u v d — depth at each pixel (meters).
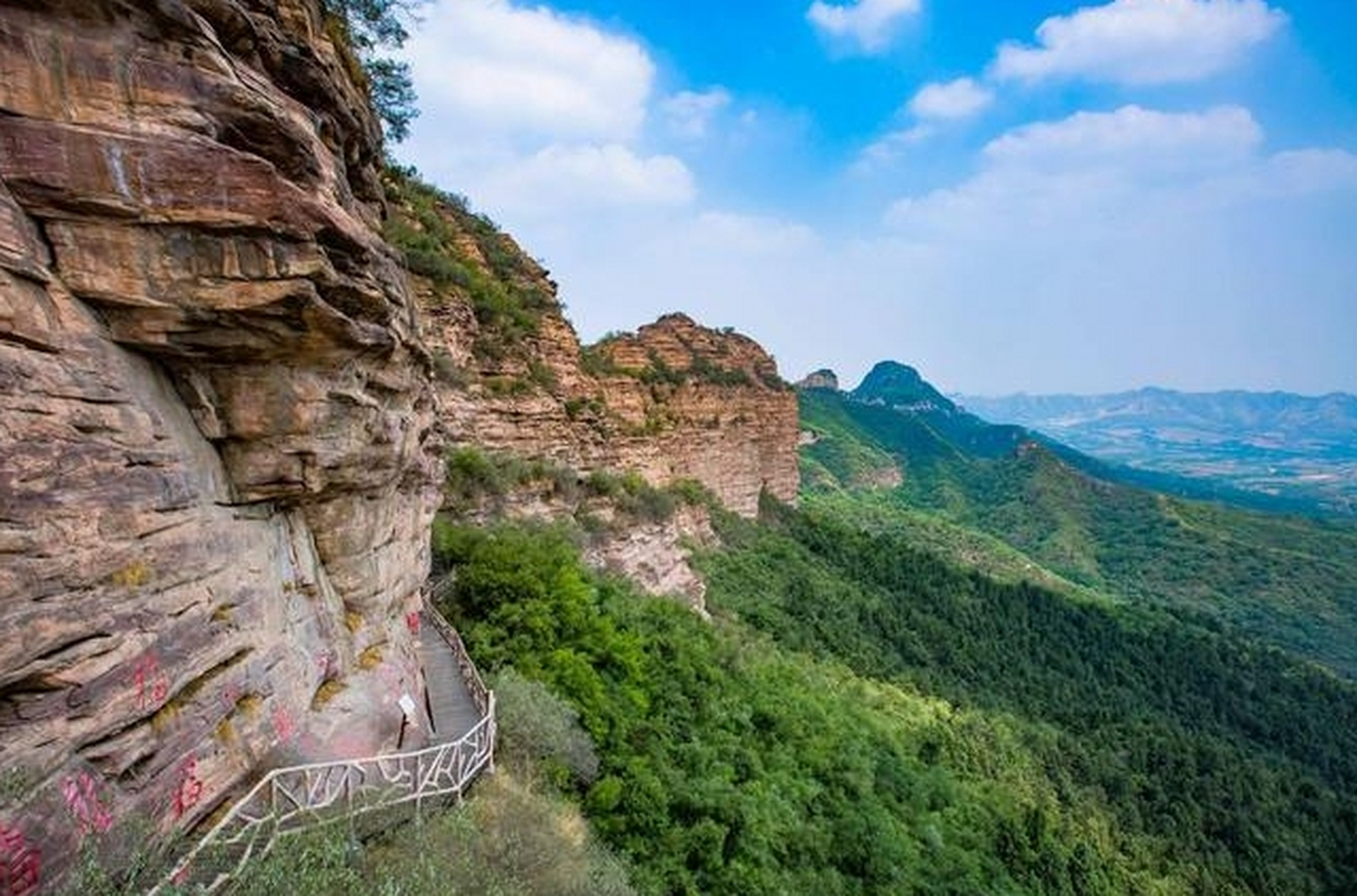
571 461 45.62
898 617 62.50
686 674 25.25
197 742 8.70
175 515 8.73
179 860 7.72
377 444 12.66
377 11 21.97
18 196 7.57
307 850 8.05
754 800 20.36
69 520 7.28
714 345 92.62
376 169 17.34
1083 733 56.66
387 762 11.88
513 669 18.83
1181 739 60.78
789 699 30.19
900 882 23.23
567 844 12.91
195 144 8.52
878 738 33.38
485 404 39.75
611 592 28.95
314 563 12.45
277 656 10.58
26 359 7.21
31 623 6.75
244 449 10.13
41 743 6.80
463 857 9.89
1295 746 72.31
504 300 48.16
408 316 14.17
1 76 7.45
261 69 10.98
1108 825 43.03
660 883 15.91
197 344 9.04
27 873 6.36
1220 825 51.22
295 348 9.85
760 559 62.41
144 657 7.95
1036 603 83.56
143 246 8.31
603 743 19.25
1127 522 179.75
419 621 18.95
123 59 8.20
